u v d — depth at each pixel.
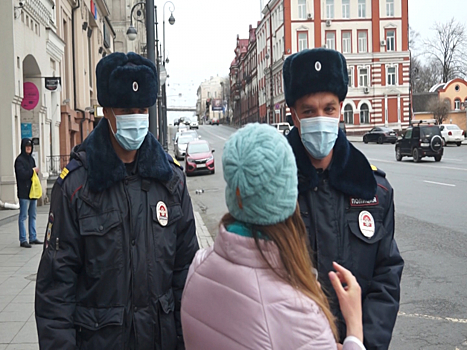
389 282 2.47
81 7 24.47
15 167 9.06
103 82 2.63
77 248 2.54
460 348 4.66
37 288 2.52
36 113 15.36
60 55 18.84
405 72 54.75
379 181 2.61
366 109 54.88
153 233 2.64
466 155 28.42
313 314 1.59
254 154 1.59
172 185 2.75
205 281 1.75
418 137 24.72
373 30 54.44
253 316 1.59
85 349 2.51
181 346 2.77
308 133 2.53
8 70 13.14
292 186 1.64
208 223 11.77
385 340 2.32
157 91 2.76
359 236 2.47
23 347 4.62
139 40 57.72
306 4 54.56
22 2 13.55
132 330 2.55
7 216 12.07
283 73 2.75
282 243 1.63
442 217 10.68
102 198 2.57
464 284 6.34
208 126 113.00
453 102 64.88
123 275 2.55
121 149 2.71
